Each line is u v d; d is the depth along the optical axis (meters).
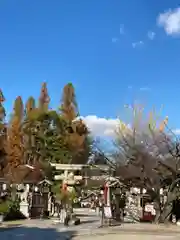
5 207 38.22
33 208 42.25
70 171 35.47
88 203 73.88
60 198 35.41
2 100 59.75
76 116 63.88
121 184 37.00
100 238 23.75
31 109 67.31
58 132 60.06
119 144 49.56
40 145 59.53
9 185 45.75
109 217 32.19
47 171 51.56
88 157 59.41
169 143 36.53
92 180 48.47
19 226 31.17
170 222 35.75
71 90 65.69
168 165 35.56
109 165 38.53
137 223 35.25
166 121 39.22
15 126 64.44
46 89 70.31
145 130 38.12
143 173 36.09
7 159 61.53
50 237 23.64
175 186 35.72
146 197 39.66
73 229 29.33
